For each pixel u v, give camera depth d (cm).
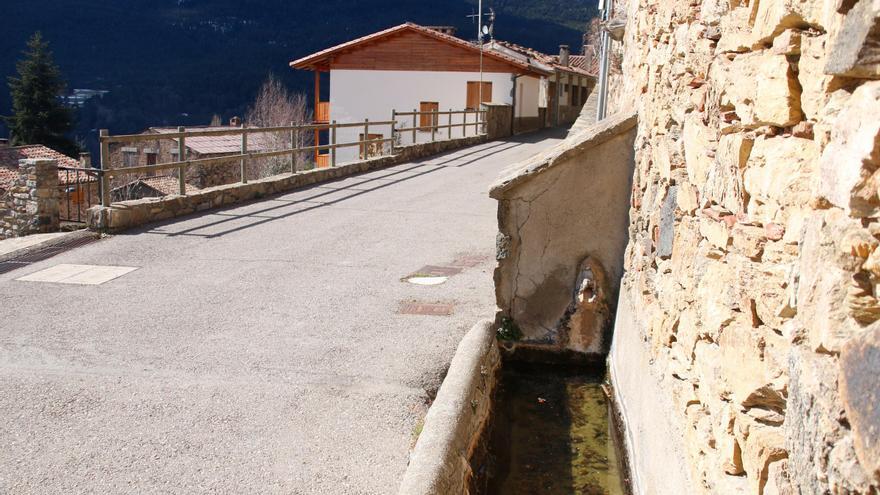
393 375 512
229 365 530
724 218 244
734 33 247
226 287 731
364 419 446
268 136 4506
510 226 615
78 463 392
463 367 482
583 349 609
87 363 531
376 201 1250
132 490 366
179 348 563
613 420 505
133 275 773
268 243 922
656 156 427
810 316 163
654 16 480
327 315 646
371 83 3409
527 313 618
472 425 437
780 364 191
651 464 353
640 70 575
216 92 9506
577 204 605
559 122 3944
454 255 875
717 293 248
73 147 5053
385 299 695
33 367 522
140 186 2520
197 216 1086
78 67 10412
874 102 135
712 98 279
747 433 210
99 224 960
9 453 402
